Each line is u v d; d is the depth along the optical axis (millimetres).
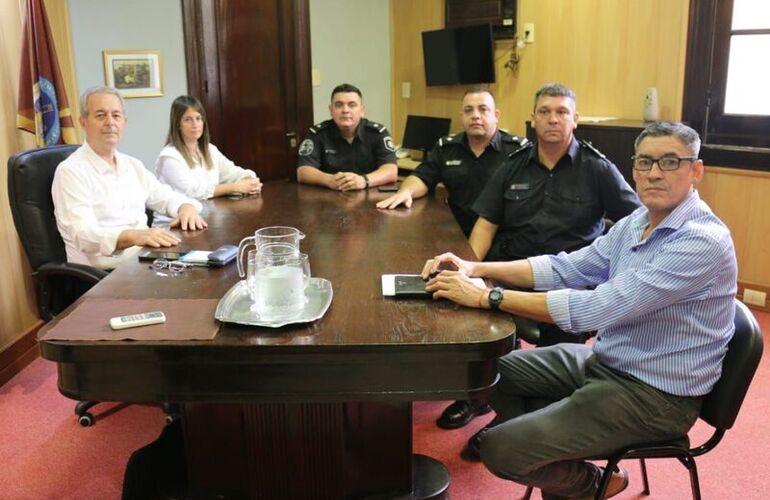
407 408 1815
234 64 4672
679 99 3857
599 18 4191
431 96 5449
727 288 1614
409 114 5680
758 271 3701
